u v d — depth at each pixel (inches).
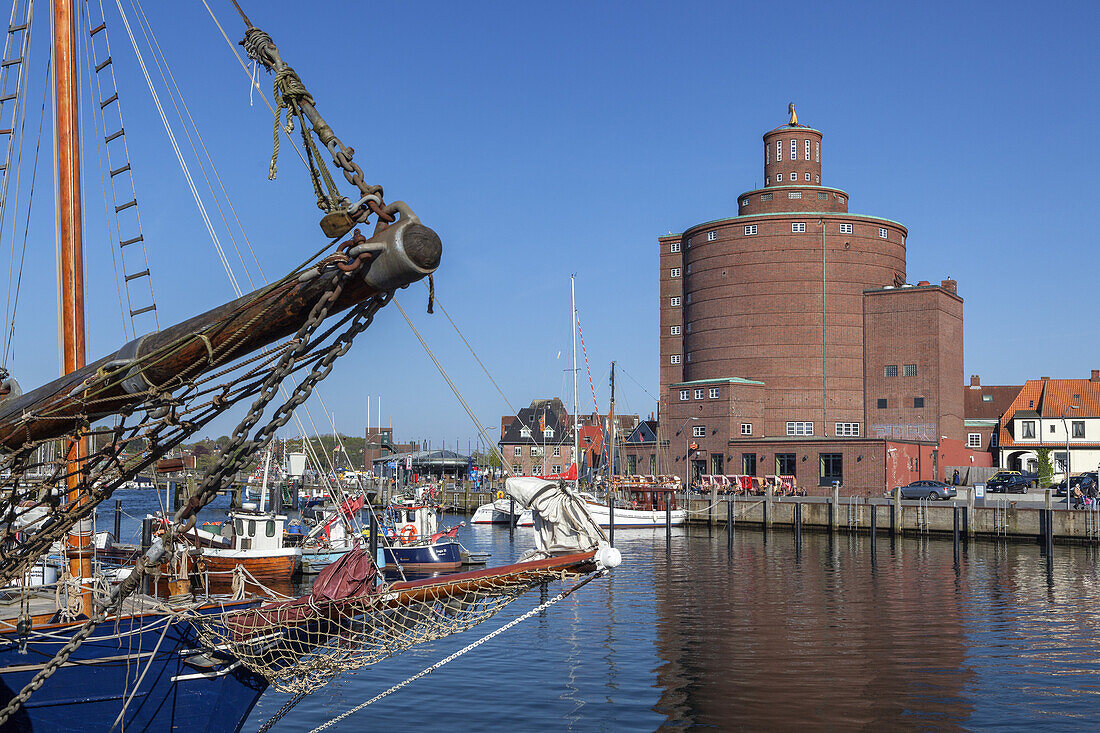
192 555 637.9
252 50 281.6
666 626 1159.6
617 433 4089.6
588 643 1051.9
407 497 3011.8
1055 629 1143.6
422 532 1923.0
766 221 3917.3
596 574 436.8
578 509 440.8
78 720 410.6
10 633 398.3
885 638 1082.7
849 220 3890.3
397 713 773.9
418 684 866.1
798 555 2096.5
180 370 279.7
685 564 1909.4
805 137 4173.2
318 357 290.4
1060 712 772.0
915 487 2992.1
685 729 730.8
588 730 729.6
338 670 461.1
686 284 4185.5
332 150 267.1
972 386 4443.9
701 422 3715.6
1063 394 4060.0
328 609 442.3
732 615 1243.8
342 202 276.2
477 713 774.5
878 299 3823.8
